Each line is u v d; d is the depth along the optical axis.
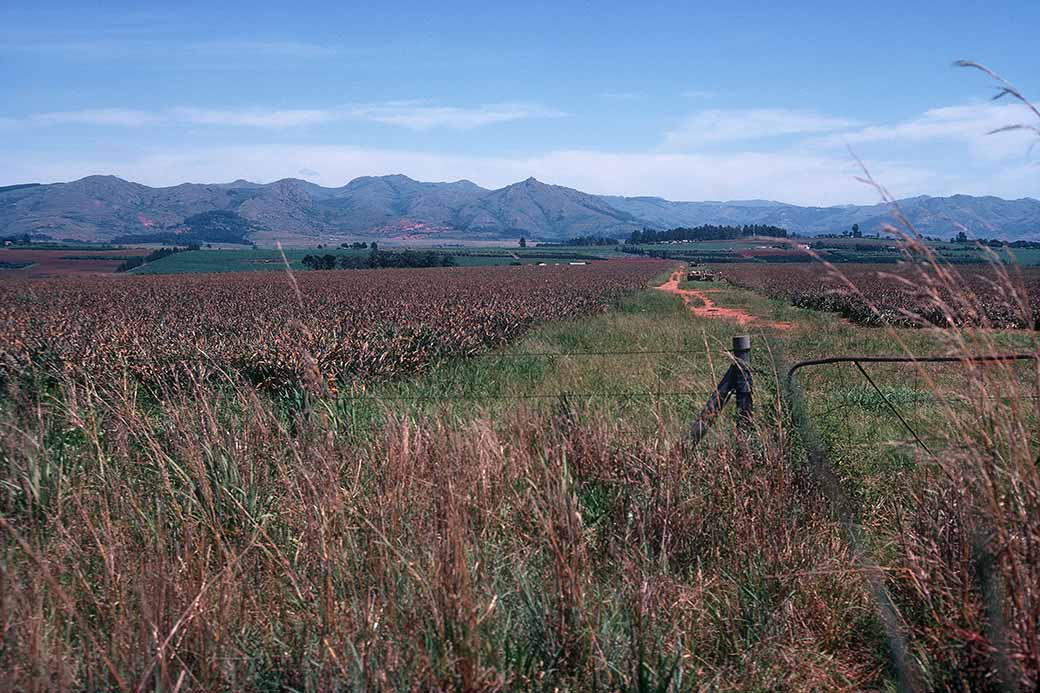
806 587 3.57
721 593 3.58
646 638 3.03
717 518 4.05
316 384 5.09
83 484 4.40
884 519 4.16
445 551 3.11
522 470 4.51
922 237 2.79
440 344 14.88
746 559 3.79
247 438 4.82
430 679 2.73
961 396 3.14
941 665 2.98
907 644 3.09
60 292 45.66
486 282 57.38
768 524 3.91
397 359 12.16
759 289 49.25
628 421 5.58
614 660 2.99
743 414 4.77
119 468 4.48
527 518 4.02
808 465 4.42
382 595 3.09
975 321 2.95
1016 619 2.76
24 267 116.69
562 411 5.38
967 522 3.10
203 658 2.82
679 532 3.93
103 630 3.04
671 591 3.35
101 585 3.31
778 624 3.38
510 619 3.21
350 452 4.72
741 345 4.84
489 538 3.85
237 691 2.78
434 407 5.88
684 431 4.89
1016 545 2.77
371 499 3.86
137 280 66.12
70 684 2.64
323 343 11.66
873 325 22.44
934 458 3.16
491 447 4.53
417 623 2.93
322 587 3.24
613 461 4.70
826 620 3.42
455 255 170.88
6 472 4.74
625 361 11.16
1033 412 3.20
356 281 60.28
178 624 2.79
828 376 8.84
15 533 3.15
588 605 3.23
